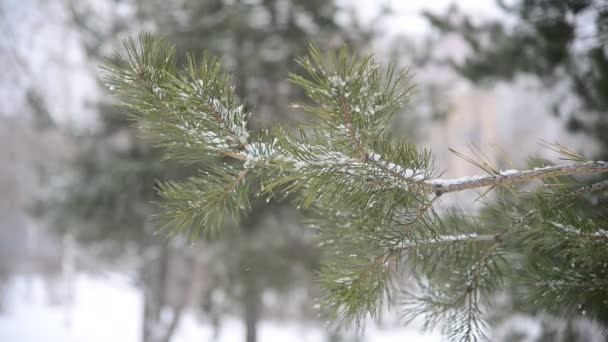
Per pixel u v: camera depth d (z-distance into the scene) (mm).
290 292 7145
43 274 21469
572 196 1233
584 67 3678
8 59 12430
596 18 2750
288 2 6199
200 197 1072
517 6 3789
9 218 21312
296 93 5723
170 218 1080
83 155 7000
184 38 5781
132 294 22047
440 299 1478
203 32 5859
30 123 8398
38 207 7508
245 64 5695
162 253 8109
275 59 5859
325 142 979
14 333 15148
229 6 6047
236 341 12281
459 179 1088
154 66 950
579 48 3672
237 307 7145
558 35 3389
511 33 4266
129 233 7082
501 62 4352
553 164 1314
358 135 924
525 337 2658
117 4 6887
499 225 1437
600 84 3180
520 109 18312
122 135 7113
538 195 1211
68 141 7918
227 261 6285
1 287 19484
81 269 17250
